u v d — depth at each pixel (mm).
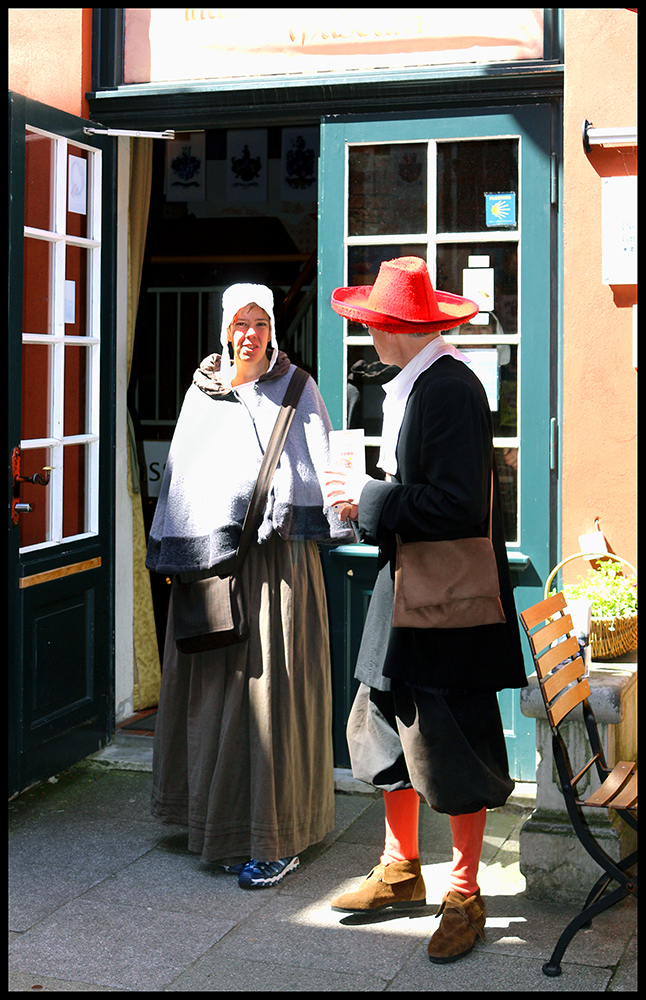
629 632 3473
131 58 4211
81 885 3223
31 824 3707
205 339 7488
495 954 2779
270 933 2912
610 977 2654
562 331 3764
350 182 4016
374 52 3924
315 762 3410
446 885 3221
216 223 7633
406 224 3969
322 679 3432
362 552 4008
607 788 2834
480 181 3885
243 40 4059
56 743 4023
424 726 2748
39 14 4215
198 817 3316
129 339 4672
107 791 4023
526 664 3889
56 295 4023
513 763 3916
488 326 3900
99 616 4309
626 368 3660
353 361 4066
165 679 3457
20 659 3752
